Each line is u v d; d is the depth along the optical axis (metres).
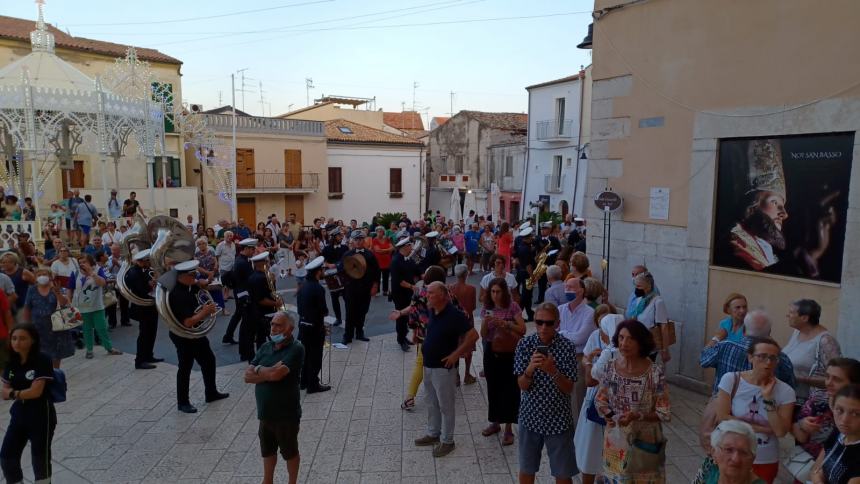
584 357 5.23
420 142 39.75
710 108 7.32
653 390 3.93
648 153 8.14
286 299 13.98
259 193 32.53
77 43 27.06
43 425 5.02
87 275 9.41
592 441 4.70
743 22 6.93
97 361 9.40
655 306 6.33
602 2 8.61
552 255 12.22
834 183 6.23
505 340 5.94
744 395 3.98
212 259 12.42
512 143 37.88
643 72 8.11
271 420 5.02
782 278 6.67
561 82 32.16
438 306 5.89
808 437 4.03
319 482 5.43
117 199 18.52
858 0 5.96
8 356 4.96
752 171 6.98
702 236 7.50
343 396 7.68
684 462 5.62
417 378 7.16
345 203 37.16
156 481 5.48
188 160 30.61
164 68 29.58
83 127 15.23
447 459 5.86
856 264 6.00
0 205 14.30
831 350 4.66
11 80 14.88
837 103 6.12
